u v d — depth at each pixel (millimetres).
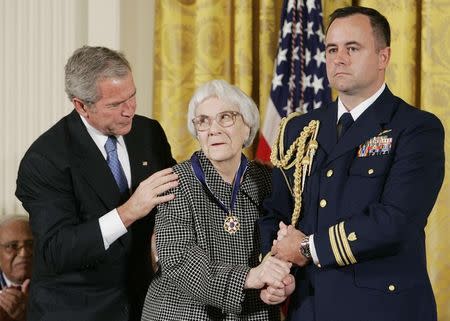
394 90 11781
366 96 7270
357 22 7129
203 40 12406
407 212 6828
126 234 8359
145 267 8789
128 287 8633
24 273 10555
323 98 11688
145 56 12844
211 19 12398
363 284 7012
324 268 7121
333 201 7129
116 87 8156
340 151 7199
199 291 7410
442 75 11516
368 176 7027
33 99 12797
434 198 7094
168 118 12609
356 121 7242
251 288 7371
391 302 6953
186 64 12641
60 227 8250
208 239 7652
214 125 7672
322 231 7059
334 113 7488
